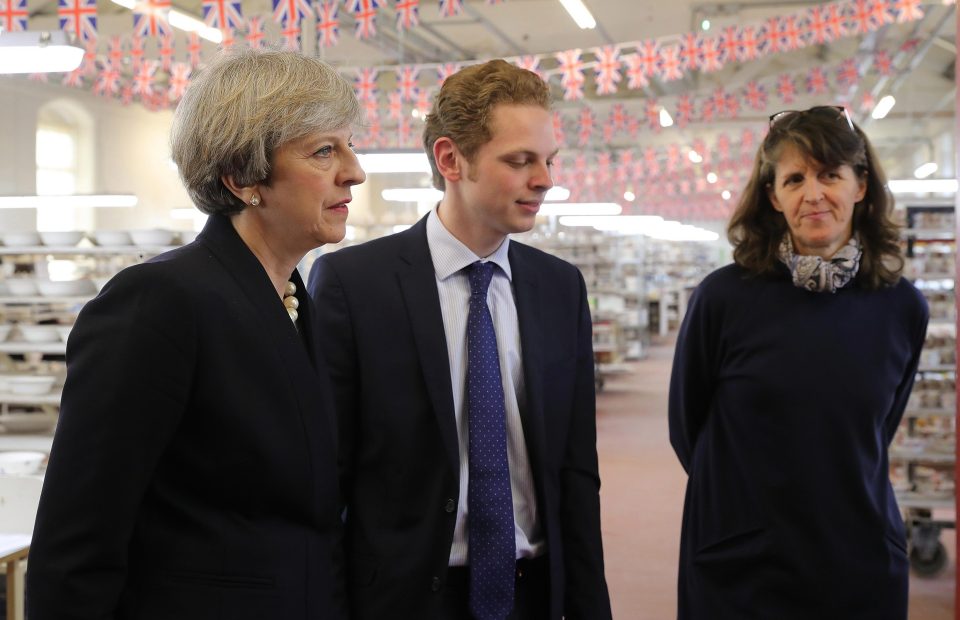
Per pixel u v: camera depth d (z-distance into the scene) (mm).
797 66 14250
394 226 11500
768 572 1960
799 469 1940
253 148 1210
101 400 1123
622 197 19547
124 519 1130
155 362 1143
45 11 10453
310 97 1227
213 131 1211
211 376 1188
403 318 1622
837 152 1916
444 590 1558
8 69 3080
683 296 24875
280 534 1226
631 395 12344
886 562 1951
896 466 5148
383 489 1598
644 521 6160
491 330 1628
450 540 1546
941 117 18312
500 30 12867
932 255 5688
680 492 6996
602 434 9500
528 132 1520
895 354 2016
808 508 1934
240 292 1233
